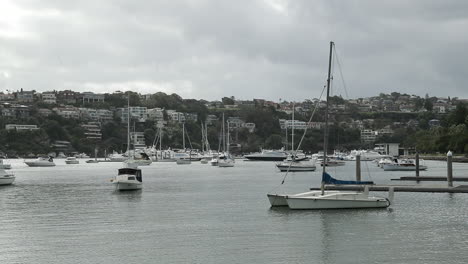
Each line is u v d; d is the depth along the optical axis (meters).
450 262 33.56
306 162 137.00
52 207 57.09
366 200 52.66
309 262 33.81
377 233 41.66
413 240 39.22
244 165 182.25
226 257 35.03
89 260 34.53
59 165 193.38
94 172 134.00
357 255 35.34
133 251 36.62
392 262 33.69
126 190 75.19
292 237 40.50
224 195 68.25
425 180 89.31
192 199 63.84
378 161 169.38
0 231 43.34
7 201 62.88
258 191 73.75
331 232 42.03
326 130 55.38
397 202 57.31
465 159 179.00
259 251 36.47
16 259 34.81
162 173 125.88
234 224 45.72
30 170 149.12
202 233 42.16
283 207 54.44
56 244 38.66
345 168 150.50
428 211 51.28
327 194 54.19
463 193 64.94
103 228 44.47
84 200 63.41
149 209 55.06
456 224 44.91
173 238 40.44
